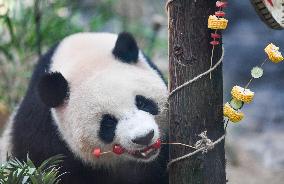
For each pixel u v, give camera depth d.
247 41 18.80
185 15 6.30
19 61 13.99
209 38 6.32
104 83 7.09
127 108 6.95
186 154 6.48
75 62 7.62
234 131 16.61
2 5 14.23
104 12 16.59
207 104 6.40
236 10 19.20
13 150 8.52
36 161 8.12
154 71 7.73
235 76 18.56
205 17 6.29
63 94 7.34
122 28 17.69
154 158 7.16
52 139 7.85
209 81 6.38
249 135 16.53
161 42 16.03
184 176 6.53
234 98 6.26
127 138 6.77
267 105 17.61
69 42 8.19
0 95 13.48
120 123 6.91
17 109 9.05
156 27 15.99
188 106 6.42
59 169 7.84
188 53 6.35
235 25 19.20
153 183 8.20
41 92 7.37
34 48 13.84
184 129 6.46
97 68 7.38
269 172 14.23
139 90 7.17
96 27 15.32
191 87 6.39
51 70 7.84
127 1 20.39
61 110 7.51
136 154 7.04
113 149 6.92
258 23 18.98
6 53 13.59
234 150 14.71
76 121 7.22
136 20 20.25
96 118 7.05
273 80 18.12
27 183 6.72
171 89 6.54
